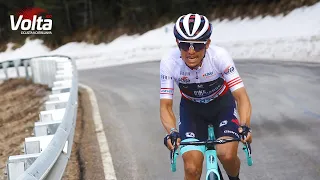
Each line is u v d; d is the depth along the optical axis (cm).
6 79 2991
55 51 6272
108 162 852
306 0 3825
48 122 764
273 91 1509
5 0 7069
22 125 1371
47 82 2373
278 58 2761
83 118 1322
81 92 2055
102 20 6134
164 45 4381
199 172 486
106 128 1164
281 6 4053
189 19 478
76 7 6425
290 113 1156
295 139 916
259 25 4112
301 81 1655
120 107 1488
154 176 761
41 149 659
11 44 6900
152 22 5697
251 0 4516
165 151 911
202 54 491
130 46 5341
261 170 754
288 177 710
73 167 827
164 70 546
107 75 2920
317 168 736
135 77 2512
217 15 4894
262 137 955
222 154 493
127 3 5859
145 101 1571
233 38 4231
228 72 528
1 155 1016
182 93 571
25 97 2086
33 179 464
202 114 573
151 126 1155
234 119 547
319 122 1033
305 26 3494
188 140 521
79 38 6241
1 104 1983
